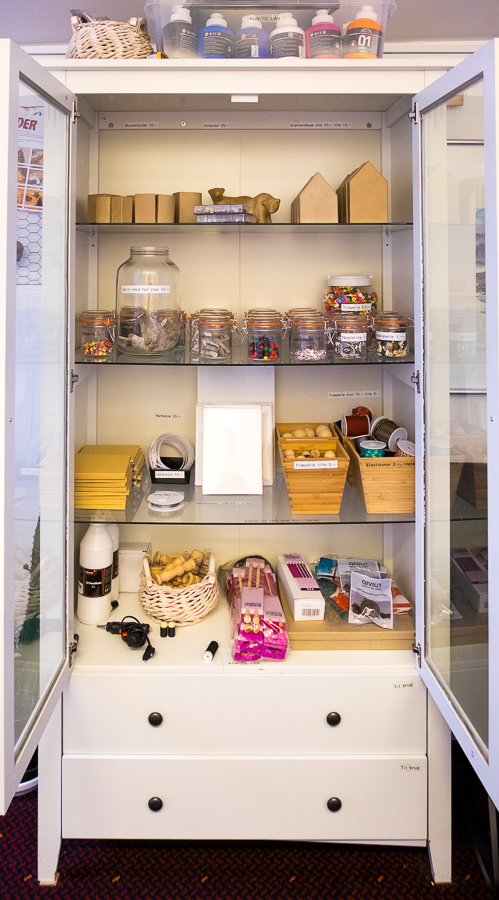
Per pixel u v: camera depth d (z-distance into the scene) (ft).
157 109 6.82
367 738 6.08
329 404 7.54
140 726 5.98
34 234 4.82
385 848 6.49
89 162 7.00
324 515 6.43
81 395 7.00
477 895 5.91
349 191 6.45
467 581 4.95
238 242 7.27
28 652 4.85
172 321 6.61
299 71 5.70
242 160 7.16
